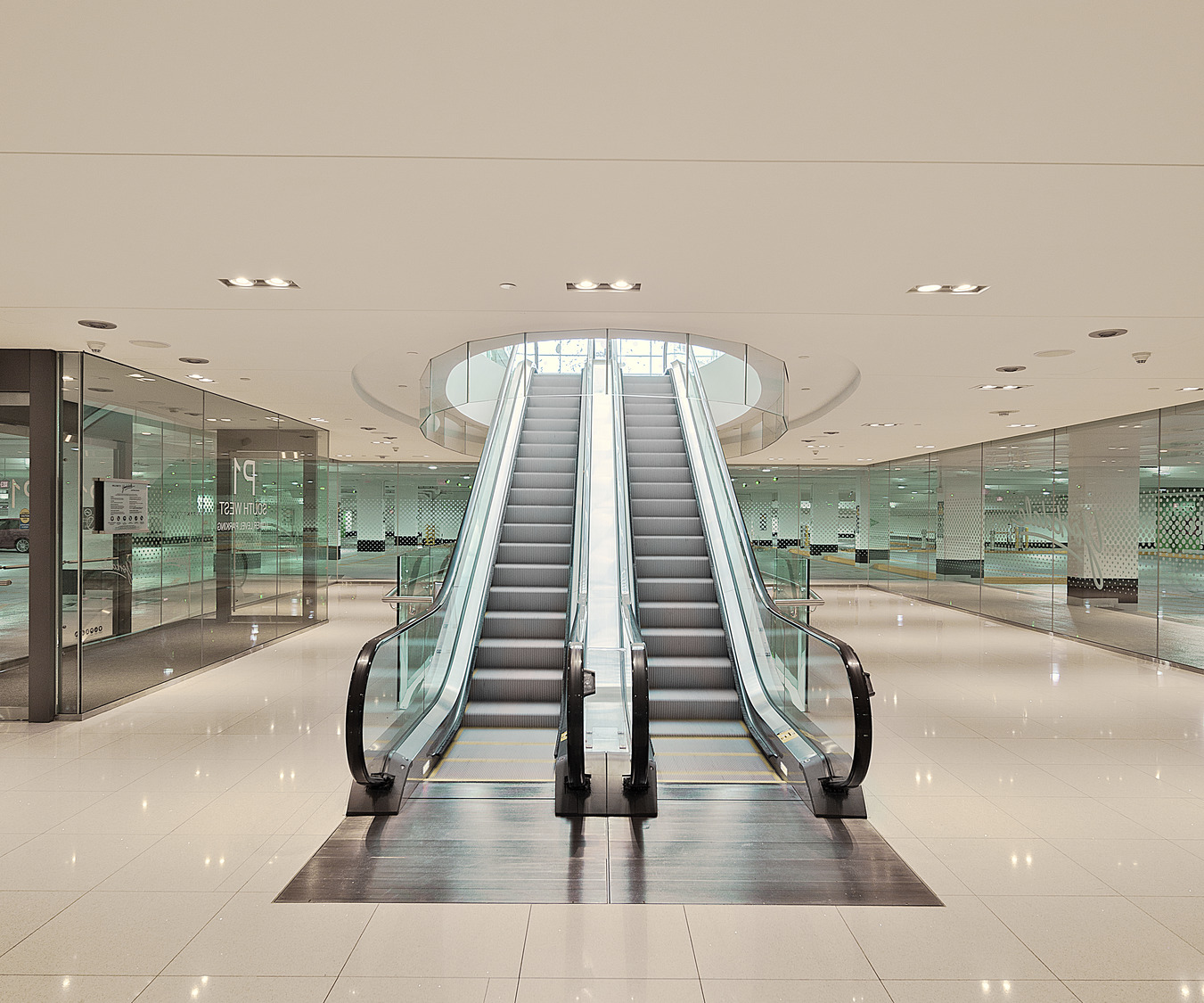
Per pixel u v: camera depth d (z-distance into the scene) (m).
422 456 20.12
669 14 2.30
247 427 10.39
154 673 8.14
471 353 7.02
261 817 4.62
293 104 2.80
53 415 6.89
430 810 4.66
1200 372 7.54
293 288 5.00
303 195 3.57
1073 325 5.79
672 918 3.46
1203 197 3.53
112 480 7.41
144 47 2.45
